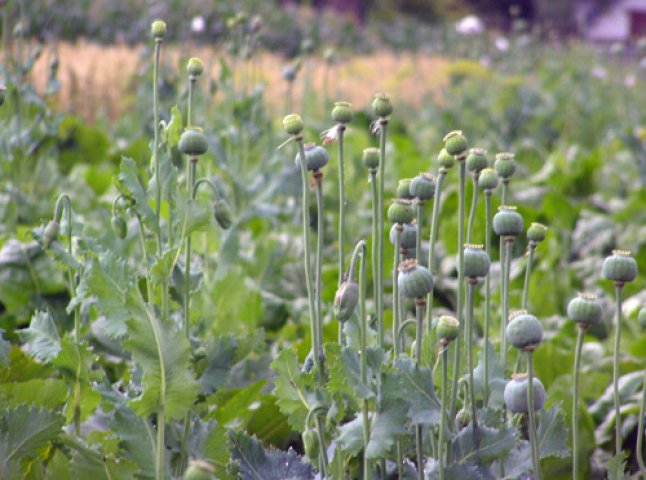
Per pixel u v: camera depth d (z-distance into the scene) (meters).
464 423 2.70
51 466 2.71
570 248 5.55
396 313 2.70
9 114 4.98
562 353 3.49
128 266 2.63
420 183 2.67
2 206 4.72
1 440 2.65
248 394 3.07
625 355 3.66
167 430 2.69
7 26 4.86
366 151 2.65
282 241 4.88
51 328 2.79
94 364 3.17
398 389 2.57
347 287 2.55
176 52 7.89
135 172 2.73
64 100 8.59
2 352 2.73
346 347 2.59
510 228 2.72
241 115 5.07
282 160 5.57
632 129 9.35
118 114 8.72
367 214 5.82
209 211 2.66
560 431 2.69
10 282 3.57
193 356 2.71
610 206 6.58
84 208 5.29
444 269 4.89
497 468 2.66
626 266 2.62
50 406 2.85
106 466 2.66
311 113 9.12
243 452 2.71
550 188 6.55
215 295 3.66
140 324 2.58
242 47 5.45
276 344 3.53
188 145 2.71
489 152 9.16
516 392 2.53
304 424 2.69
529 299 4.39
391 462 2.70
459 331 2.57
